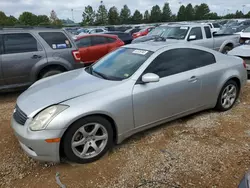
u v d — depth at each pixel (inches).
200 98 150.9
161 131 141.8
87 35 362.0
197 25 337.1
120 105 115.8
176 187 96.8
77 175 105.1
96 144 115.1
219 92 160.9
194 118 158.9
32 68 207.5
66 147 105.9
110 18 3004.4
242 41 391.5
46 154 103.8
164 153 119.8
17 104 118.6
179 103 140.3
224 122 152.7
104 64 149.7
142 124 127.6
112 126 118.8
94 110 107.7
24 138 103.1
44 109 105.3
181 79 137.8
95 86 120.8
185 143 128.5
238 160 112.9
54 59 215.8
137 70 127.2
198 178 101.7
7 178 104.3
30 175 106.2
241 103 186.7
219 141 129.9
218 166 108.9
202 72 148.6
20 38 203.9
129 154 119.6
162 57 135.9
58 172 107.5
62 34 223.5
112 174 105.3
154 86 127.3
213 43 347.9
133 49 150.1
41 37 212.1
